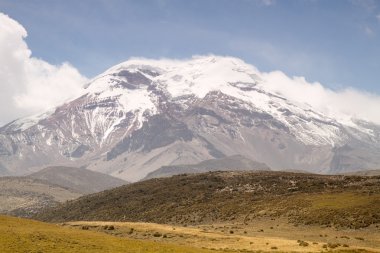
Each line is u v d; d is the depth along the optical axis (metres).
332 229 104.62
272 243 80.25
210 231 105.19
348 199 123.38
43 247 55.66
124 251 58.38
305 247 75.50
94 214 194.25
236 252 67.50
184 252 62.00
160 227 107.50
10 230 64.38
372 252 70.19
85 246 59.28
